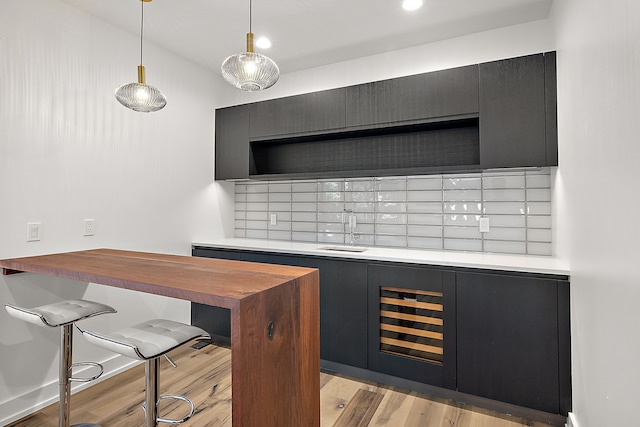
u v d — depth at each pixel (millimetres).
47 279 2137
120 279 1394
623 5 1055
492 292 2018
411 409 2057
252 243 3115
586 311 1512
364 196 3082
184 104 3057
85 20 2322
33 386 2061
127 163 2600
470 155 2635
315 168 3252
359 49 2807
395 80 2543
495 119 2223
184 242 3068
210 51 2912
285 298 1281
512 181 2525
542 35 2324
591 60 1388
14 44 1972
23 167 2018
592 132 1390
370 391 2262
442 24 2424
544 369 1891
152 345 1291
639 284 955
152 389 1355
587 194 1475
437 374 2170
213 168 3369
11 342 1977
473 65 2293
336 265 2508
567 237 1890
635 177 978
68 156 2236
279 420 1210
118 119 2537
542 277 1903
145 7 2258
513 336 1964
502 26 2438
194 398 2178
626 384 1055
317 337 1464
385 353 2338
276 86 3326
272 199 3547
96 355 2396
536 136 2119
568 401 1830
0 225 1922
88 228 2346
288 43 2719
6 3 1938
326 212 3256
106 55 2449
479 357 2051
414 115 2473
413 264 2268
